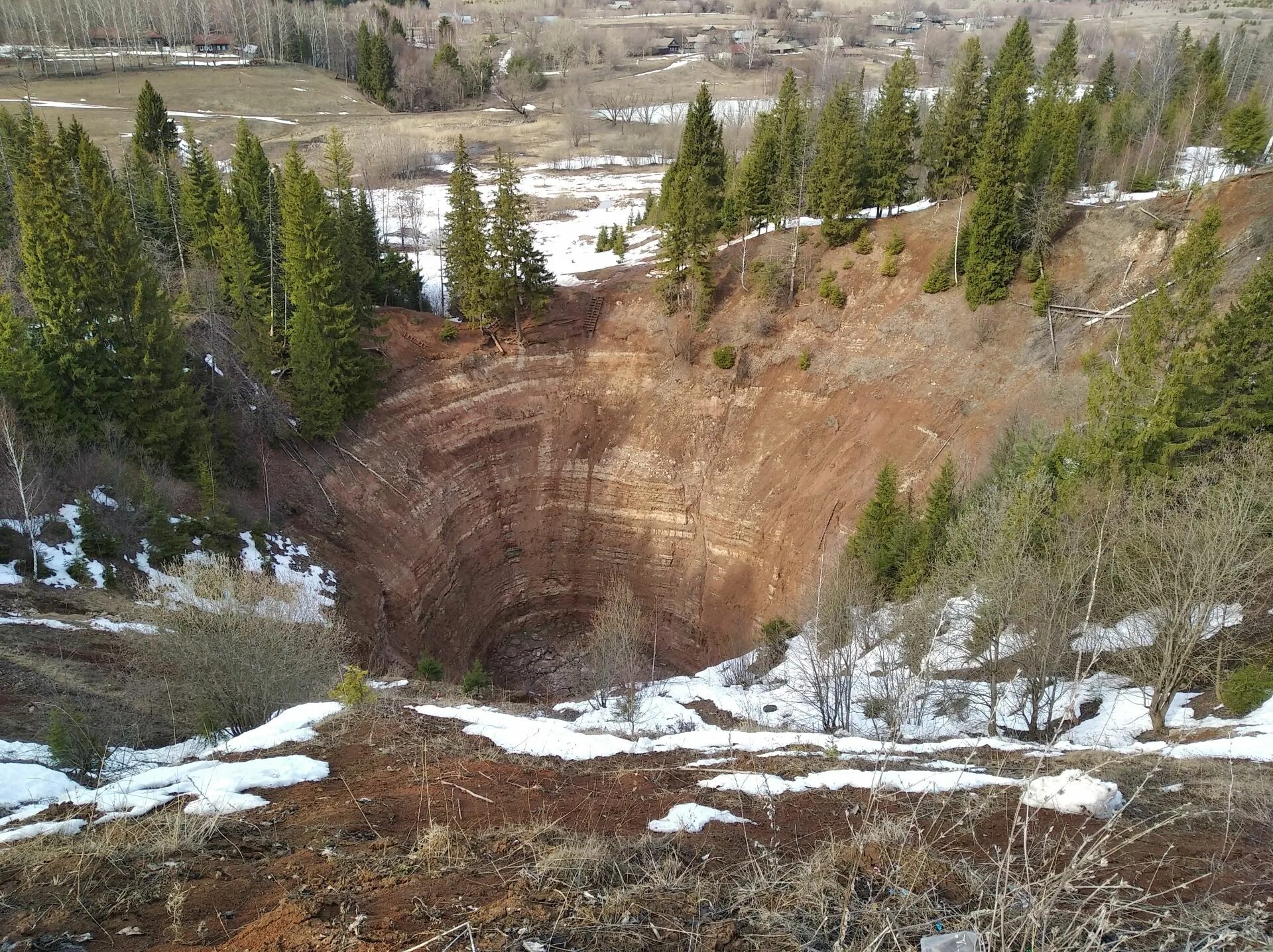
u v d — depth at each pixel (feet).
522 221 147.95
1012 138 123.75
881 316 140.46
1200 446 82.53
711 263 162.20
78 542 90.17
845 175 145.48
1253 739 48.11
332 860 23.62
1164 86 197.26
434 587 129.18
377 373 136.98
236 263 128.26
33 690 62.44
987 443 117.29
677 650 139.03
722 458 142.72
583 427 151.02
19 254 135.13
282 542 110.42
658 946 18.58
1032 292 127.03
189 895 21.07
